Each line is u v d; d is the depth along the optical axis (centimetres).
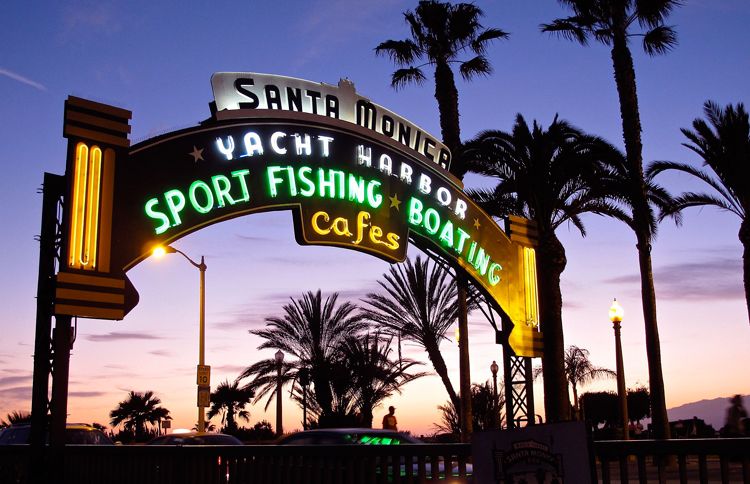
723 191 2934
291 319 4247
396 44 3259
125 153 1362
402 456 966
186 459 1162
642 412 5747
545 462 733
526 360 1862
